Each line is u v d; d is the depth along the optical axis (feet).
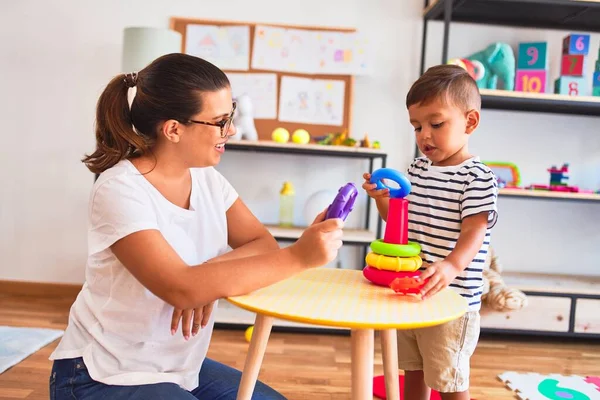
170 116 2.96
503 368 6.79
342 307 2.71
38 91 8.79
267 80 8.59
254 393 3.45
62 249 8.92
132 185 2.97
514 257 8.87
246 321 7.63
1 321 7.36
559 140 8.79
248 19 8.70
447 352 4.03
